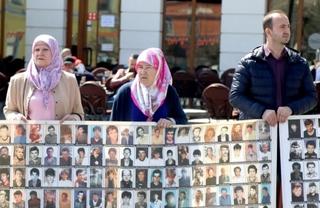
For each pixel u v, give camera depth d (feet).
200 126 15.92
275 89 16.14
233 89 16.44
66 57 39.52
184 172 15.92
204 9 52.60
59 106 16.26
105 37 53.57
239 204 15.90
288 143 15.85
